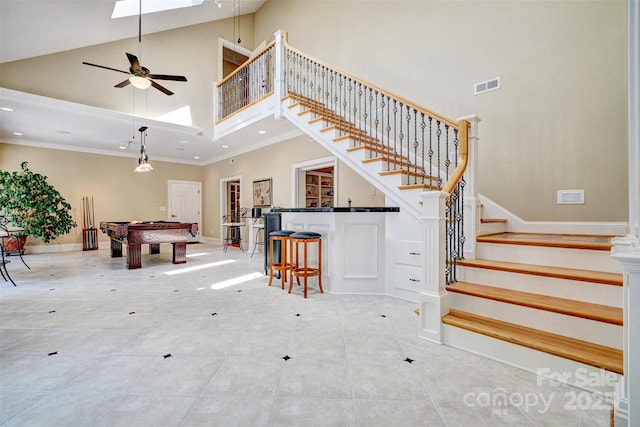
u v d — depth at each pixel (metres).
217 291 3.69
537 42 3.42
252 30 8.16
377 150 3.65
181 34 6.73
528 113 3.48
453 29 4.14
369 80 5.23
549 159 3.34
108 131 6.29
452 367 1.88
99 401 1.53
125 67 6.01
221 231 8.98
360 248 3.61
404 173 3.24
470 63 3.97
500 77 3.70
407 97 4.67
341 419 1.41
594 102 3.07
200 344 2.21
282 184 6.93
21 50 4.73
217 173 9.24
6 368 1.86
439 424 1.38
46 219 6.58
